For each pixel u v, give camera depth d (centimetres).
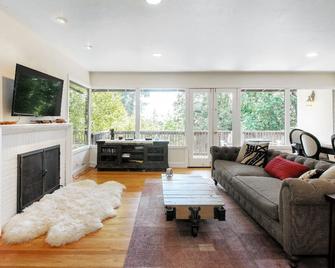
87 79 570
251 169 344
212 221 271
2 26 271
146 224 262
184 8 259
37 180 322
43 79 330
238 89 595
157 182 441
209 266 185
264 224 229
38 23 300
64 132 413
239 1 243
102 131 605
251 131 615
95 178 468
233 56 444
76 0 244
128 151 547
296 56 443
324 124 628
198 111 603
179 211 235
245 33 330
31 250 207
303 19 285
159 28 314
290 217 183
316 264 191
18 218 257
